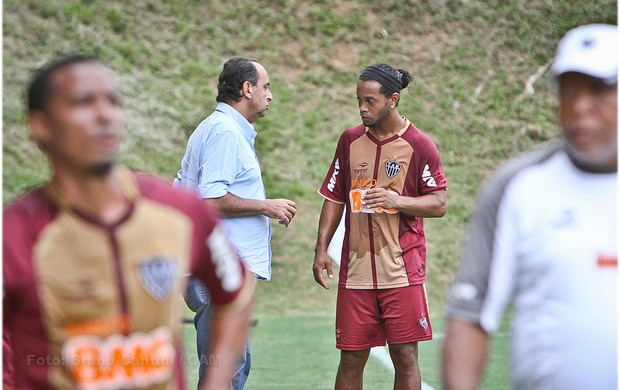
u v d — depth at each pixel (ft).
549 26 133.80
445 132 120.98
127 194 21.49
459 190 113.39
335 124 119.65
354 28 130.82
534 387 21.89
